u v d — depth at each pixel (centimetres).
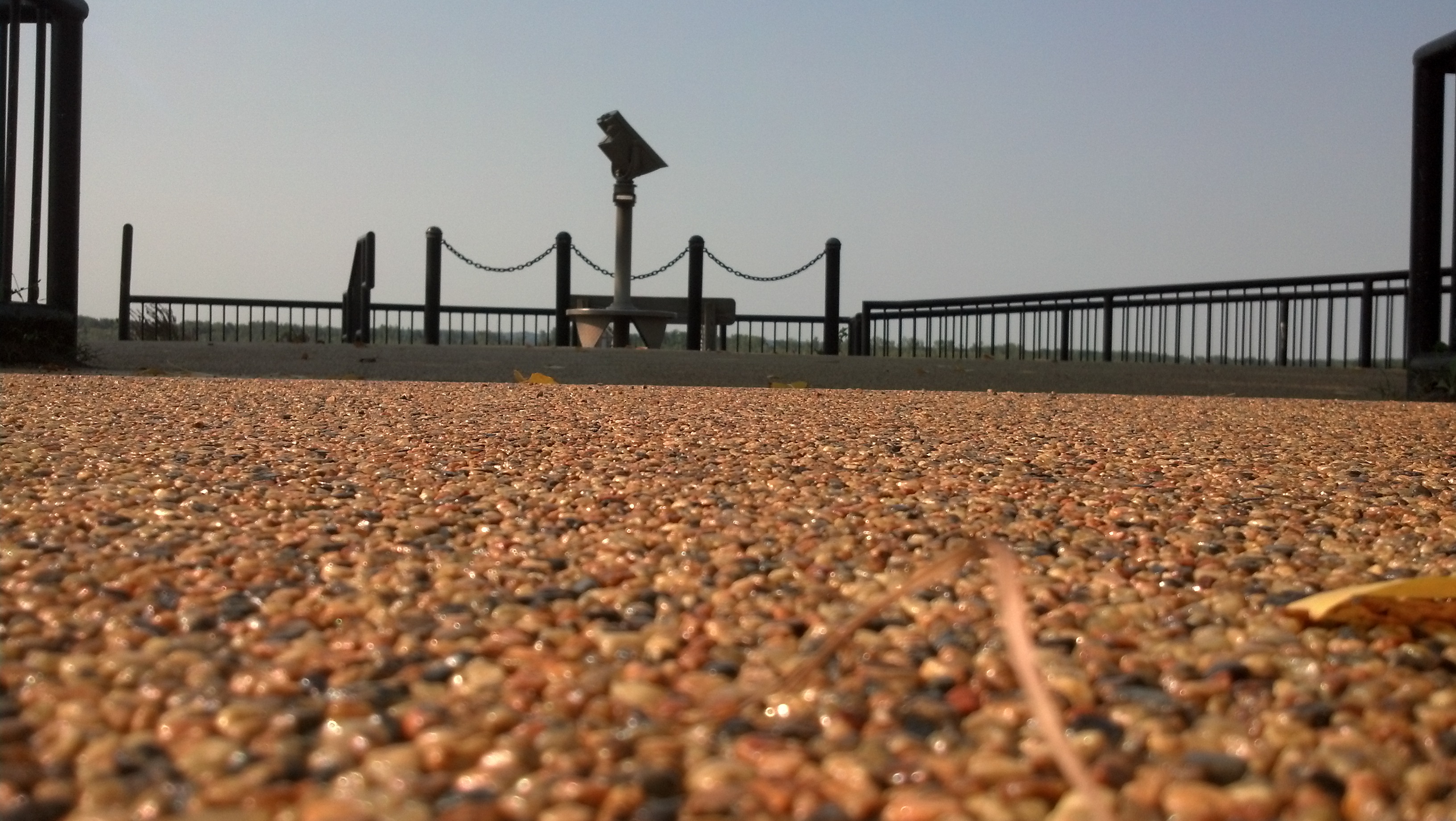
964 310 1692
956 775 95
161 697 111
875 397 622
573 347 1102
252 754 97
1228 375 957
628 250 1527
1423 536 212
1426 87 850
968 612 147
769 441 357
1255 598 158
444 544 190
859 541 197
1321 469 307
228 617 141
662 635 136
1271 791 91
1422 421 512
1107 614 147
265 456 297
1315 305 1320
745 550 188
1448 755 101
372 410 451
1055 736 76
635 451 322
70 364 870
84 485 240
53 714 107
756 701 108
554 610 149
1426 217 850
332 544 185
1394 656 128
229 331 1977
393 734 104
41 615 139
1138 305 1495
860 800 89
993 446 355
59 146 870
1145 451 349
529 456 306
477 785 92
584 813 87
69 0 865
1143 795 91
